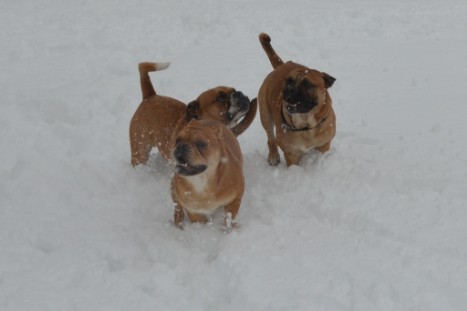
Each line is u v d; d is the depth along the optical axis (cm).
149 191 510
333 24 797
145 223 480
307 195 495
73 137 559
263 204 492
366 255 443
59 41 734
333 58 685
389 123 572
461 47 706
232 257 443
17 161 525
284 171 523
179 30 771
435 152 530
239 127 518
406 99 606
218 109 499
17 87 632
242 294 424
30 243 460
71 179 513
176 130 495
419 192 486
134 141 524
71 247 455
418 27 787
